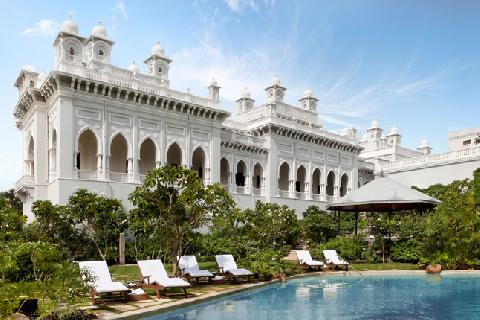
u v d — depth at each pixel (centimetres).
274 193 4122
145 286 1329
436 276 2064
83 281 1036
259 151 4109
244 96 4894
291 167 4312
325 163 4666
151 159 3616
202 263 2316
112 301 1231
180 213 1633
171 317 1115
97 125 2920
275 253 2069
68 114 2778
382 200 2534
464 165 4372
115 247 2442
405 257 2455
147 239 2403
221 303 1337
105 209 2356
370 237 2864
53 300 974
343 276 2077
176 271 1669
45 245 1146
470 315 1163
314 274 2064
